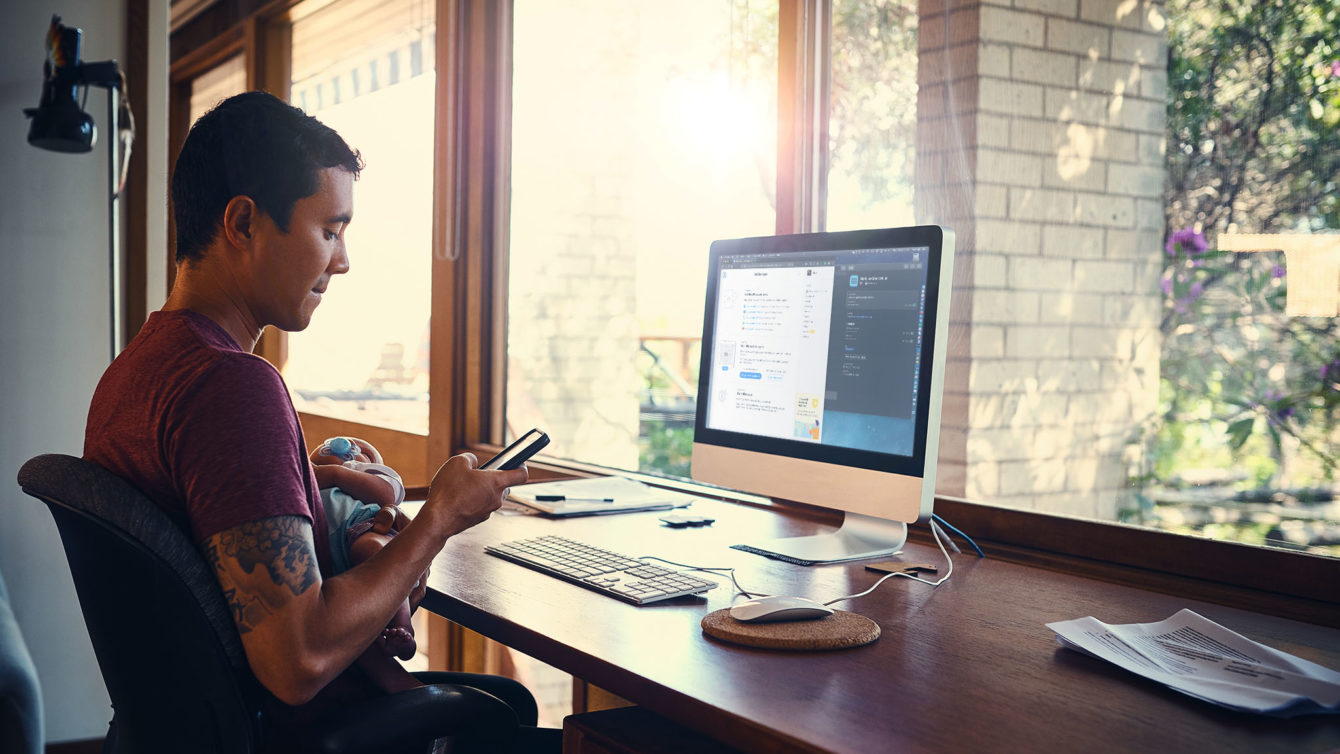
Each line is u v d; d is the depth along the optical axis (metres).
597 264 2.88
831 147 2.11
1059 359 1.70
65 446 2.95
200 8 5.31
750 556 1.62
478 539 1.76
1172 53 1.56
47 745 2.89
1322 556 1.33
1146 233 1.60
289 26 4.73
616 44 2.83
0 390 2.87
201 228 1.15
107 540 1.00
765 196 2.29
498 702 1.19
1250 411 1.47
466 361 3.26
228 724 1.04
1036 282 1.72
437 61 3.30
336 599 1.07
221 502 1.00
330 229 1.19
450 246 3.26
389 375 3.85
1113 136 1.63
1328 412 1.39
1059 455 1.70
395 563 1.15
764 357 1.74
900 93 1.96
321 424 4.32
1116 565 1.55
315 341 4.50
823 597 1.38
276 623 1.00
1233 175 1.50
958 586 1.46
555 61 3.04
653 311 2.71
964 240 1.84
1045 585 1.48
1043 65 1.72
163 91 3.05
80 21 2.94
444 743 1.21
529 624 1.23
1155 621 1.28
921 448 1.47
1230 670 1.06
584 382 2.93
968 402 1.82
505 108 3.18
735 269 1.81
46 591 2.91
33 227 2.90
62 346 2.94
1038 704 0.97
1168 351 1.56
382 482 1.46
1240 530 1.47
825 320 1.64
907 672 1.07
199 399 1.03
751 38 2.33
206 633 1.01
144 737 1.09
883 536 1.66
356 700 1.20
